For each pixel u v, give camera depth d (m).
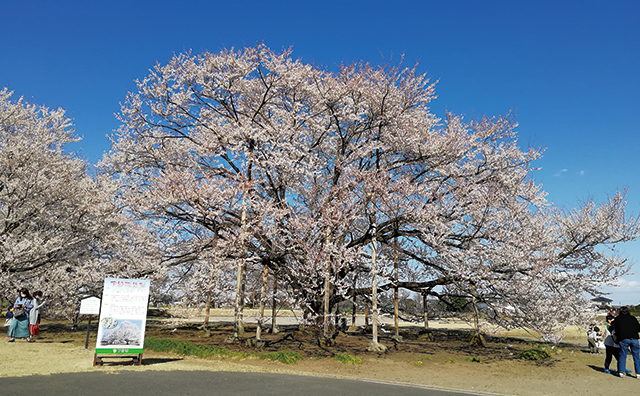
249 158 12.74
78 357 9.23
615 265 14.04
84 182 17.27
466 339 17.89
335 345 13.45
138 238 14.82
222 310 31.66
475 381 9.32
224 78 14.43
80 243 16.36
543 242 13.26
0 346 10.27
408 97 16.19
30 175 14.73
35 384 6.32
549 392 8.47
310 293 13.48
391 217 13.16
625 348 10.56
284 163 13.65
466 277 12.69
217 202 12.20
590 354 14.58
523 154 15.32
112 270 15.40
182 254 15.59
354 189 14.11
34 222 15.69
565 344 18.28
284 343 13.36
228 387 6.78
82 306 10.80
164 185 12.38
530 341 17.86
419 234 14.16
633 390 8.85
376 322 13.04
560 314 12.87
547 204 15.81
